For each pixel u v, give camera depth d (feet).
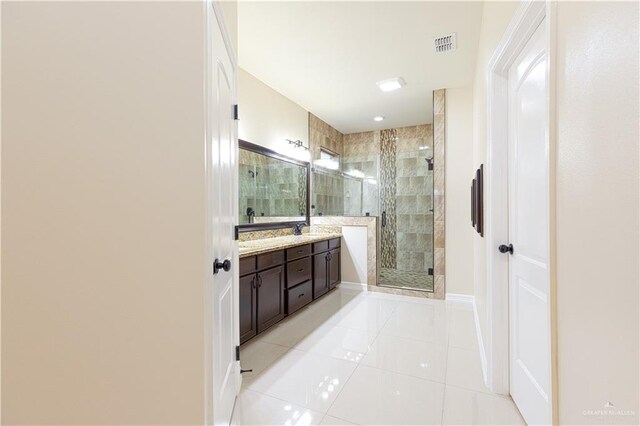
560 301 3.03
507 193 5.86
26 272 2.31
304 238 12.08
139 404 2.86
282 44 8.58
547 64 3.24
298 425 5.17
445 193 12.17
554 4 3.13
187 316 3.29
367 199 18.38
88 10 2.54
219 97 4.48
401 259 17.87
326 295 13.11
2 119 2.24
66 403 2.47
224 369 4.87
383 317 10.41
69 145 2.44
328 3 6.85
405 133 17.63
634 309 2.01
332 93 12.32
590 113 2.50
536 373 4.68
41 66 2.35
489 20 6.35
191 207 3.33
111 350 2.67
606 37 2.28
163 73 3.01
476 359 7.42
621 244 2.13
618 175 2.15
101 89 2.59
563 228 2.97
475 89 10.12
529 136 4.82
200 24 3.44
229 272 5.37
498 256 5.92
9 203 2.26
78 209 2.48
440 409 5.55
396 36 8.18
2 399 2.27
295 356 7.64
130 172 2.75
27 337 2.33
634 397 2.02
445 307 11.41
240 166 10.18
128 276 2.75
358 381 6.49
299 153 13.76
